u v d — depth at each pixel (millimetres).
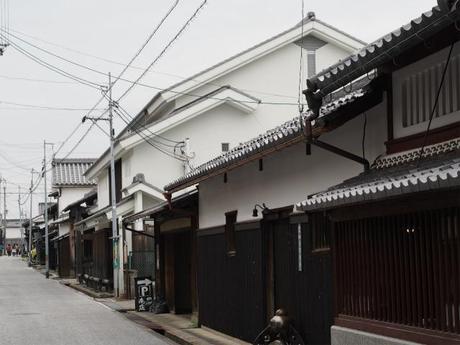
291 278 11297
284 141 9984
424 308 7305
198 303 16906
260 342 11391
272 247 12367
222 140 26000
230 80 26391
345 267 8922
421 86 8320
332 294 9617
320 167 10398
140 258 25156
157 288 21375
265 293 12336
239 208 13953
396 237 7828
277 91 26641
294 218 10938
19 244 132500
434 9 6047
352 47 26172
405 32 6539
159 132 25266
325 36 26062
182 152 25375
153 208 19438
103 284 29922
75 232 43031
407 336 7531
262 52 26156
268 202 12336
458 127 7586
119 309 21906
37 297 28000
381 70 8797
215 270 15492
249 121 26359
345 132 9727
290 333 10852
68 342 14305
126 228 22828
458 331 6746
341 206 8094
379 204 7980
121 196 28969
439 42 7695
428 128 7727
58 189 53312
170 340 14695
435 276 7102
